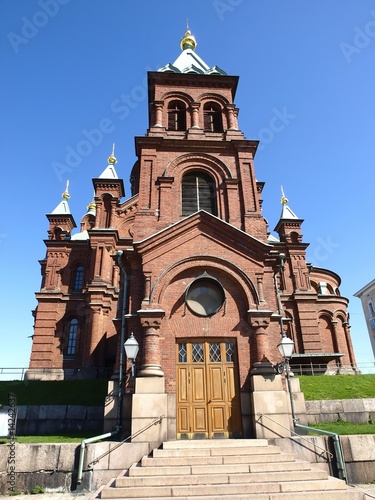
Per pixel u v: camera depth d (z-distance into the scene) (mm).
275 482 10219
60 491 11203
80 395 20594
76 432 17828
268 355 14930
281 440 13008
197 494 9672
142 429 13109
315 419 17828
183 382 14617
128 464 12156
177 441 12781
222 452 11984
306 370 29766
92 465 11664
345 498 9609
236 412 14328
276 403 13953
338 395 19281
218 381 14742
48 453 11695
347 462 12078
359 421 17828
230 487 9828
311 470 10953
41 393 21031
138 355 14805
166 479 10258
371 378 22172
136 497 9562
